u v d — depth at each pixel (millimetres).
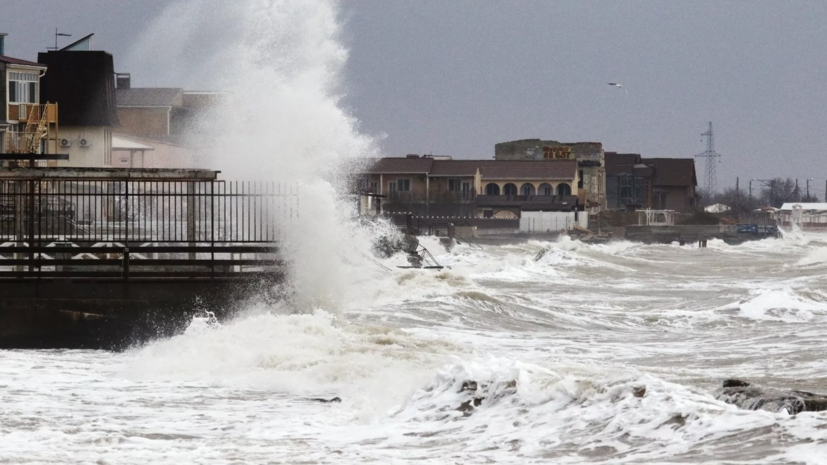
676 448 35562
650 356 85250
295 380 65625
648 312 126312
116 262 89625
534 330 107750
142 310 87188
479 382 48094
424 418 46094
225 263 91500
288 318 82500
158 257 108000
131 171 92125
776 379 67000
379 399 55500
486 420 43719
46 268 103812
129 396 61219
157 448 43281
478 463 36781
